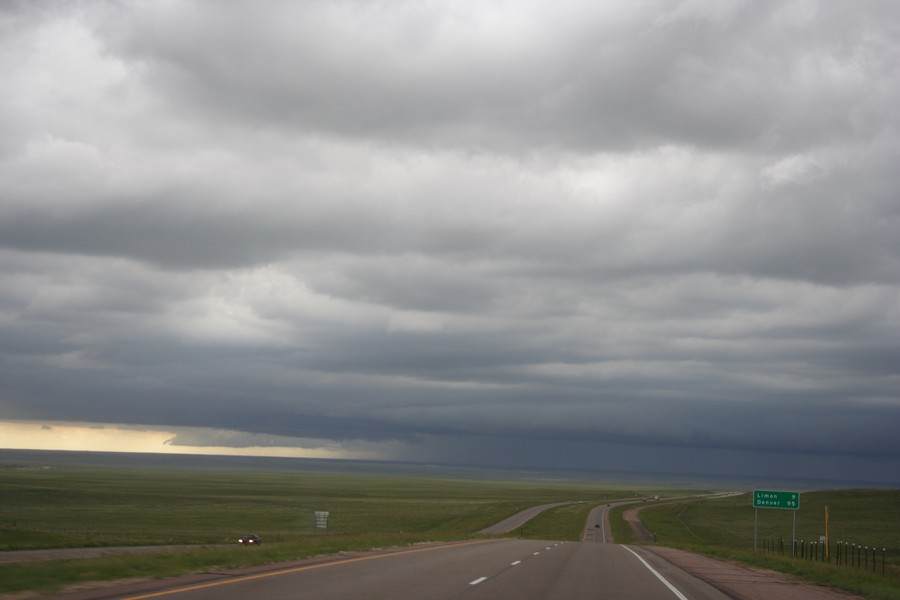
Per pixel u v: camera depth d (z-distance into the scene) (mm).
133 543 55281
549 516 132125
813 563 43406
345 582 21891
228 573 23703
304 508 149000
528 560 34219
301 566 27000
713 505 171875
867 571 41250
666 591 23656
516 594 20938
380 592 19812
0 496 156375
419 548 42094
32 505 140750
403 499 190750
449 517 130000
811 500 163500
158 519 117125
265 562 28406
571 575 27609
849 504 153250
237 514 130500
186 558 27422
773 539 101125
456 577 24781
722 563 39656
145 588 19109
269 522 116000
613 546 53875
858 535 108500
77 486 199375
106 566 23406
